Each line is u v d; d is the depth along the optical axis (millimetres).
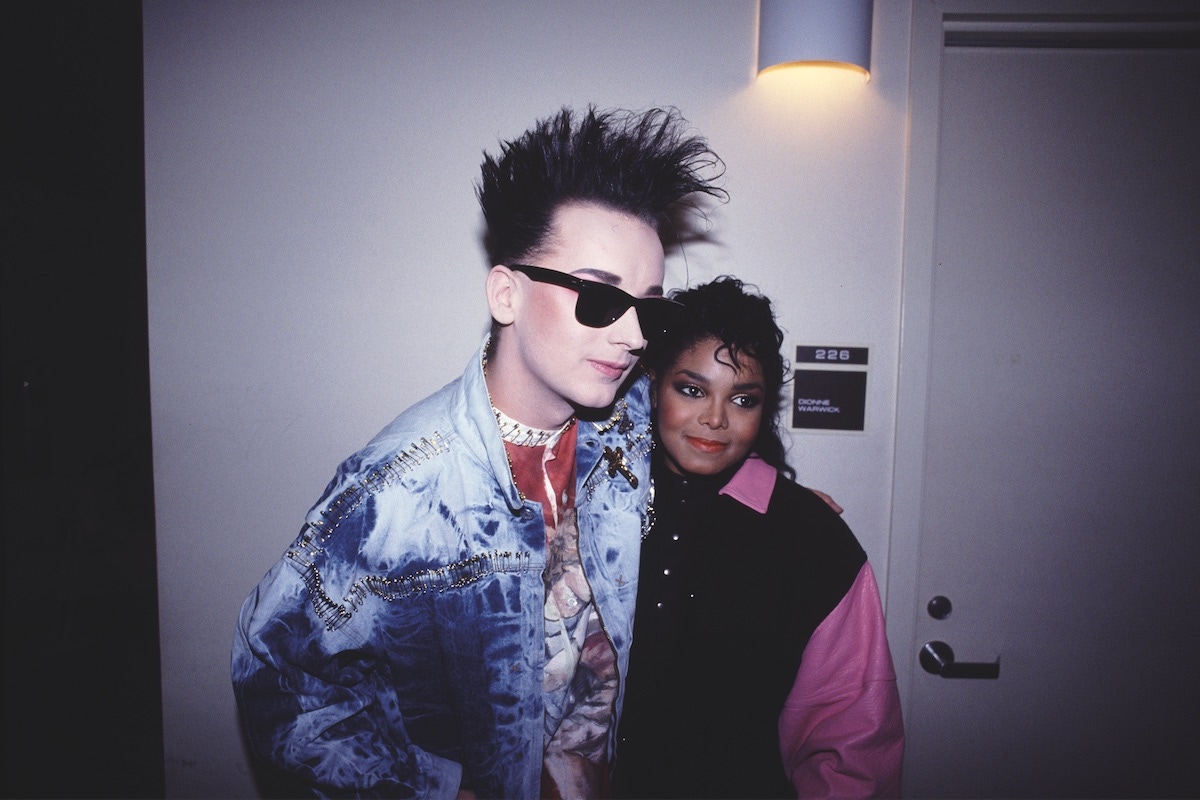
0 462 2697
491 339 821
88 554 3117
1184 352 1321
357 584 781
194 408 1252
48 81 2348
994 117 1287
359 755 778
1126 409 1331
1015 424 1335
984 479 1345
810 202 1248
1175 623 1363
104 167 3289
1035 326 1320
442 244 1243
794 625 859
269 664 762
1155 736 1379
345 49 1215
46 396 3357
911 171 1229
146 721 2234
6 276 3422
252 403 1257
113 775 1938
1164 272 1311
